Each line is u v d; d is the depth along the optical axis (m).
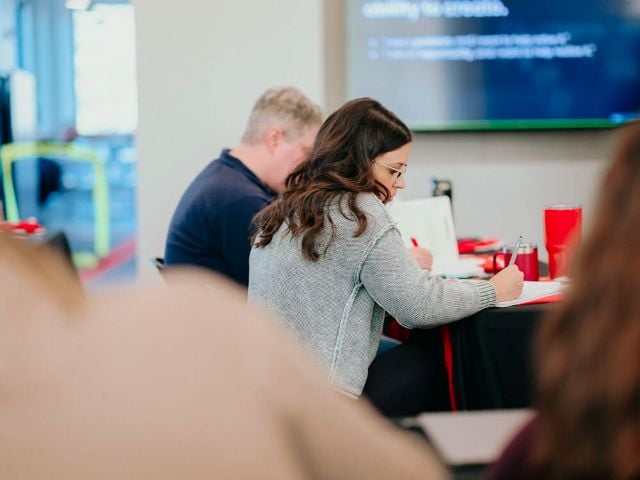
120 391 0.57
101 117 6.89
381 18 4.24
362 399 2.04
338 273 2.04
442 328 2.24
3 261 0.61
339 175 2.09
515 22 4.29
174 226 2.73
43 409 0.56
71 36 6.81
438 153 4.43
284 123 2.77
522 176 4.46
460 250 3.21
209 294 0.63
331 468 0.62
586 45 4.32
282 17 3.99
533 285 2.38
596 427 0.63
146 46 3.95
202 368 0.58
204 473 0.55
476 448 1.10
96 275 6.36
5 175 6.41
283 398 0.59
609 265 0.66
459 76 4.29
